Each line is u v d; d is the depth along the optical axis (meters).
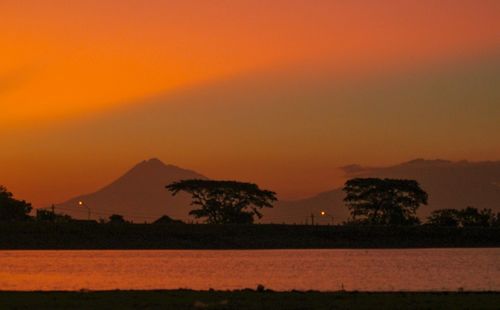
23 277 103.12
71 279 99.81
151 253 173.38
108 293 59.12
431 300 54.12
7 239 185.62
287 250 190.38
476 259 145.25
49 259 146.75
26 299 55.25
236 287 86.88
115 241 191.00
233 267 124.25
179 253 172.88
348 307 50.69
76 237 191.50
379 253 171.38
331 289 84.00
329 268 121.50
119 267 123.25
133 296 56.78
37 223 195.62
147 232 199.00
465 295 57.81
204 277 103.44
